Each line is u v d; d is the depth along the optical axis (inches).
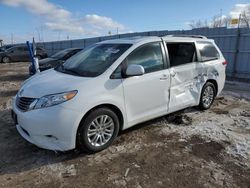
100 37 887.1
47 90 150.2
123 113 168.2
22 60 972.6
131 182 130.9
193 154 158.9
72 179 133.3
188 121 211.0
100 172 139.4
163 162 149.5
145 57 181.3
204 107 240.2
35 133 144.9
